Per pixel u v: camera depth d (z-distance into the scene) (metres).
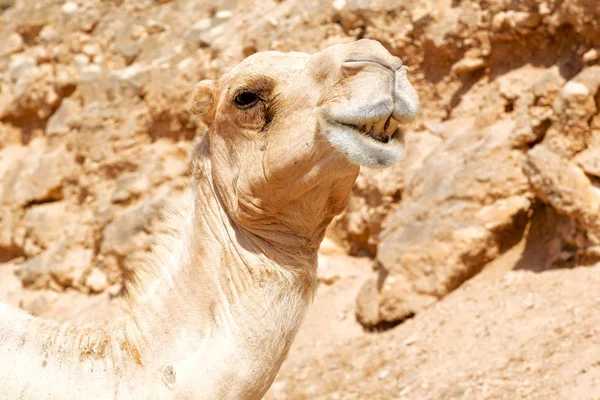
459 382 9.79
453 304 11.59
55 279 17.66
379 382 10.65
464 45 13.39
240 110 5.92
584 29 11.62
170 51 17.62
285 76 5.83
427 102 13.97
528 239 11.81
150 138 17.56
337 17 14.89
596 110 11.05
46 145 19.53
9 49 21.23
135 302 5.87
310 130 5.62
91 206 17.89
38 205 19.00
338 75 5.46
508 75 12.62
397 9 14.15
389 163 5.39
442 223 12.03
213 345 5.59
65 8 20.11
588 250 10.95
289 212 5.83
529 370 9.52
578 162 10.96
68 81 19.47
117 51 18.80
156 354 5.63
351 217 14.13
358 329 12.56
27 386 5.46
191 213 6.09
